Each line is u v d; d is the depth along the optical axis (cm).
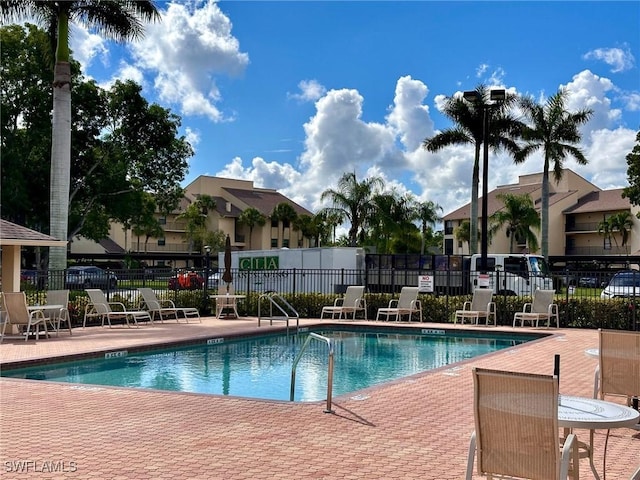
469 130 3534
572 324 1822
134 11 2123
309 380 1082
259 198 7719
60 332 1572
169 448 560
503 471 380
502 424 379
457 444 586
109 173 3459
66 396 788
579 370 1054
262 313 2158
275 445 574
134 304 2020
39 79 3334
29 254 4766
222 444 575
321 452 554
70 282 2403
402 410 728
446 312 2008
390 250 4959
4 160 3266
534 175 6681
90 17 2084
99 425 642
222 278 2152
